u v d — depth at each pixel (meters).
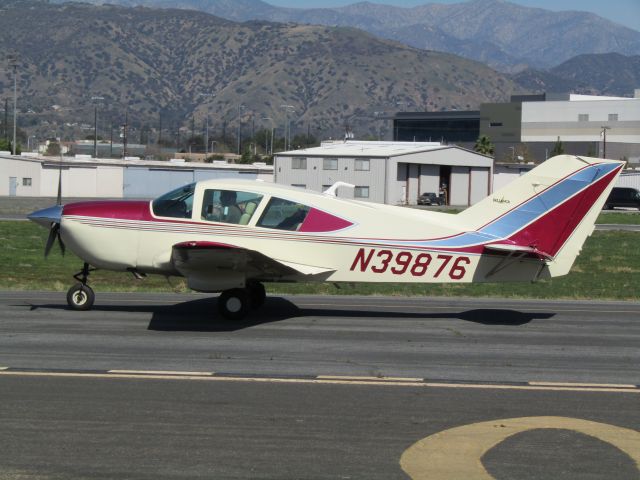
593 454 11.13
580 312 24.02
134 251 21.20
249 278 21.25
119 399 13.24
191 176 120.69
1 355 16.25
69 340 17.92
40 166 111.19
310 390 13.96
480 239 21.05
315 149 108.12
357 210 21.25
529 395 13.92
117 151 198.00
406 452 11.08
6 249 45.09
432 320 21.75
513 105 182.12
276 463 10.59
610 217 89.50
